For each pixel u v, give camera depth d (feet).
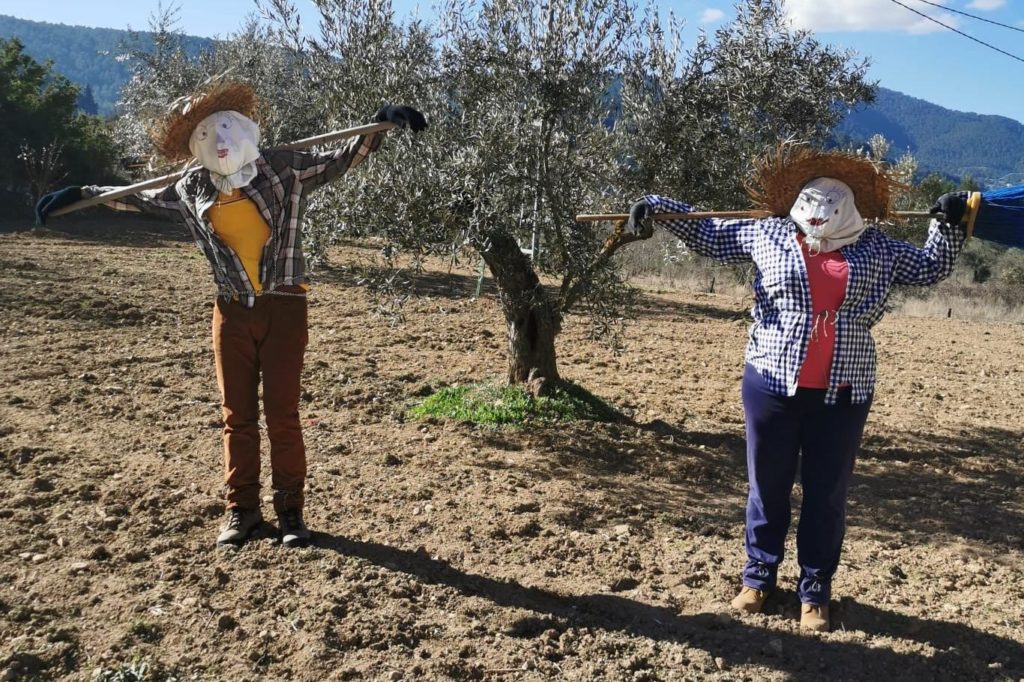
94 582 13.94
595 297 22.77
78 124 99.96
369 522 17.12
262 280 14.75
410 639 12.92
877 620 14.56
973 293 76.13
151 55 38.32
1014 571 17.06
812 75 22.39
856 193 13.64
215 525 16.44
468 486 19.63
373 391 27.43
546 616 13.70
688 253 25.63
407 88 20.97
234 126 14.16
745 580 14.58
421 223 20.71
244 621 13.05
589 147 20.71
